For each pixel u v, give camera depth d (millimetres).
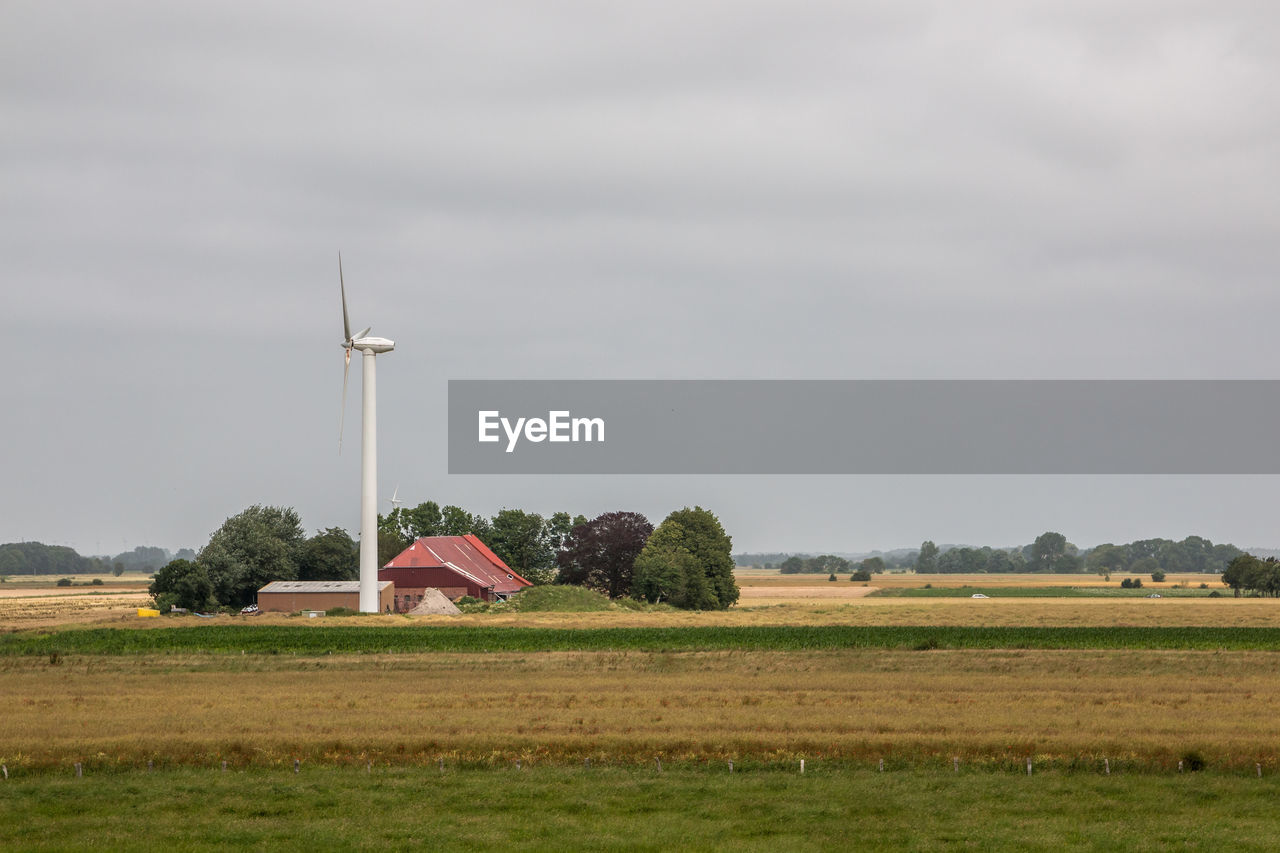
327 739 61750
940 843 45531
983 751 58594
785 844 45438
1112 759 56875
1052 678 87750
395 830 47062
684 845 45375
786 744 59969
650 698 76875
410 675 92188
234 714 70625
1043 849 44844
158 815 49344
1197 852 44312
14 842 45688
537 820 48594
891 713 69750
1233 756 57125
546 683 85562
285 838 46281
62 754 58812
